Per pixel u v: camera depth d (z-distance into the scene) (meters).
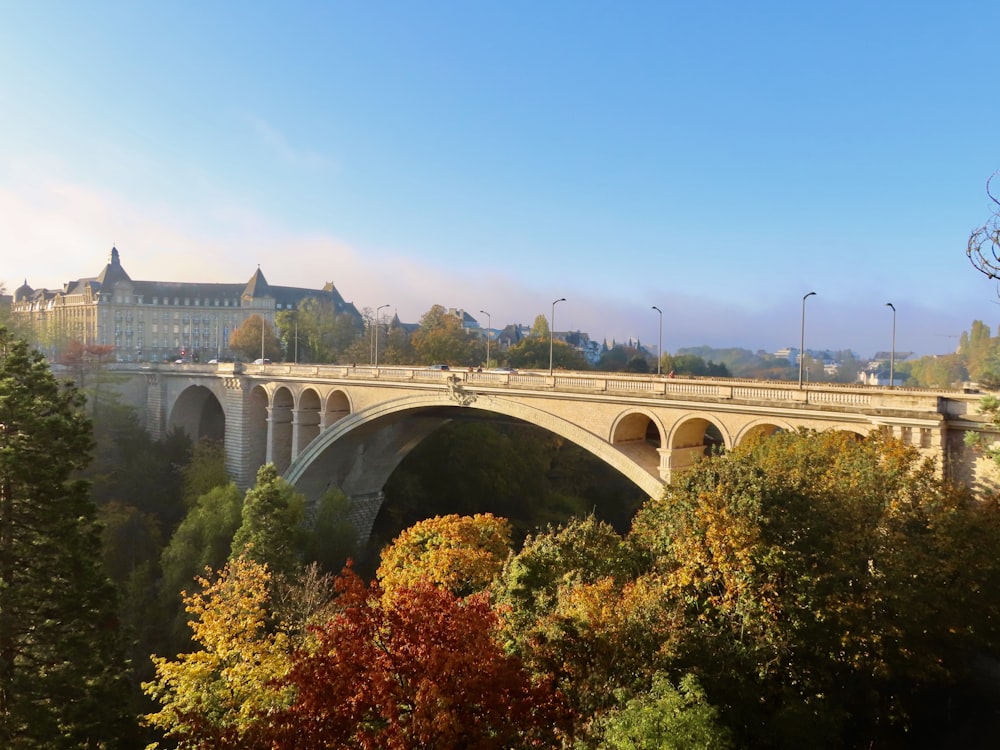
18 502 28.67
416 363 120.50
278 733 17.27
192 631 54.22
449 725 15.97
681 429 45.09
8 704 26.97
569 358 129.88
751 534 24.78
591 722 19.45
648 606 24.19
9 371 29.86
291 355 142.50
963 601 28.02
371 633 18.78
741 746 21.28
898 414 34.62
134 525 73.25
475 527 44.88
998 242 18.73
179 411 101.06
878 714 27.92
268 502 55.53
